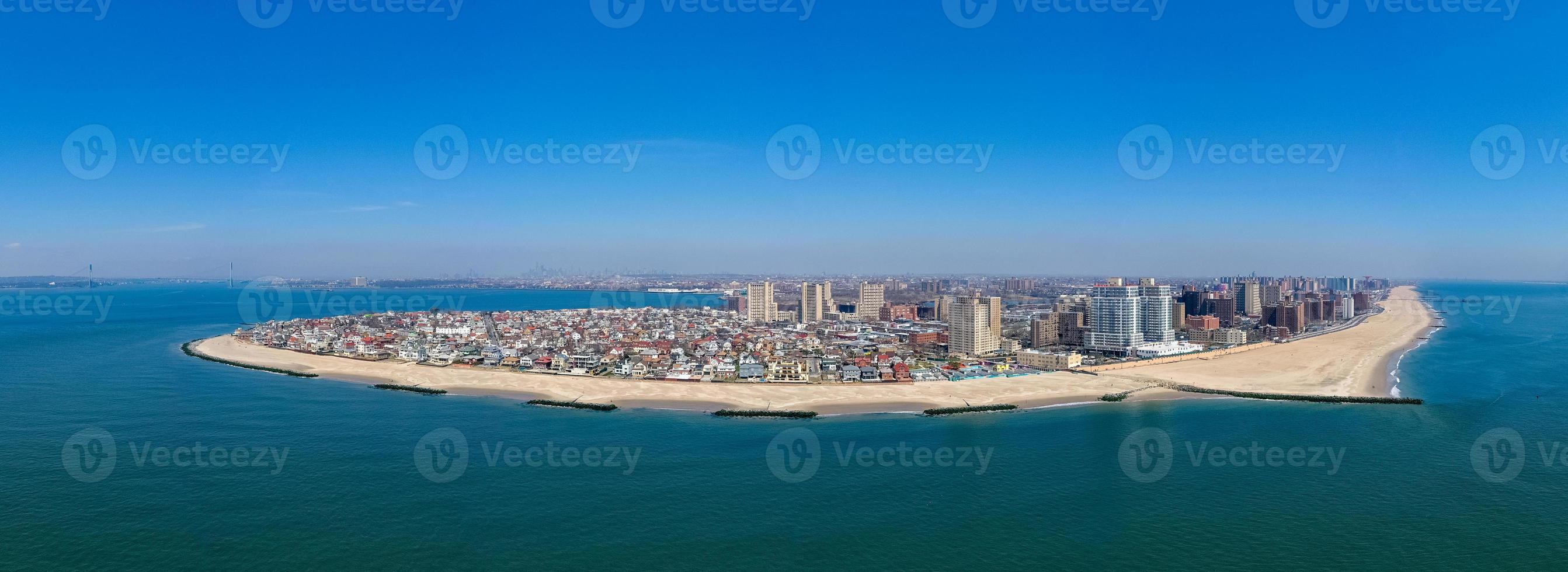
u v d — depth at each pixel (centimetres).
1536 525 12800
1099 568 11450
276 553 11675
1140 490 14688
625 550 11944
